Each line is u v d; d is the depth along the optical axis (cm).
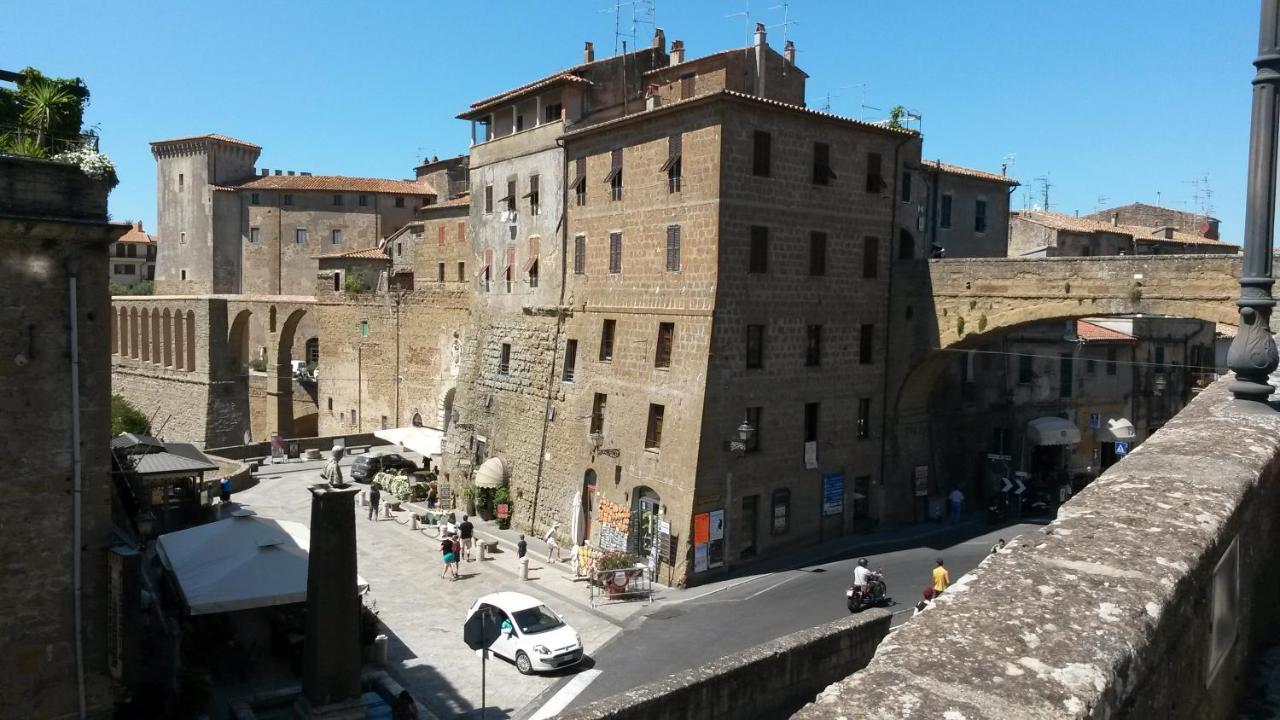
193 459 4253
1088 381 5462
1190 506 640
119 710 2247
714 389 3747
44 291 1973
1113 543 575
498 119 5369
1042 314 3866
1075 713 400
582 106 4741
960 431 4919
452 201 7044
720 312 3753
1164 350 5750
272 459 6700
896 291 4488
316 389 8656
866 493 4488
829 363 4234
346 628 2308
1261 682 707
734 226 3781
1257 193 959
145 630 2389
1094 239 6406
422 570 3947
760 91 4647
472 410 5406
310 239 10419
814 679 2152
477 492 5122
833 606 3309
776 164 3938
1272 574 827
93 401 2050
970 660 450
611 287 4325
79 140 2103
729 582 3716
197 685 2384
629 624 3234
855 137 4284
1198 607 576
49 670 2003
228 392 8056
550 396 4678
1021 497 4859
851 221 4291
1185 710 555
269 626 2961
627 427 4119
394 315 7288
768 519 3997
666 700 1773
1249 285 982
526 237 5009
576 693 2617
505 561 4128
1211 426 884
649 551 3938
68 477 2019
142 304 9006
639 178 4147
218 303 7988
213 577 2577
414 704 2353
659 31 5128
